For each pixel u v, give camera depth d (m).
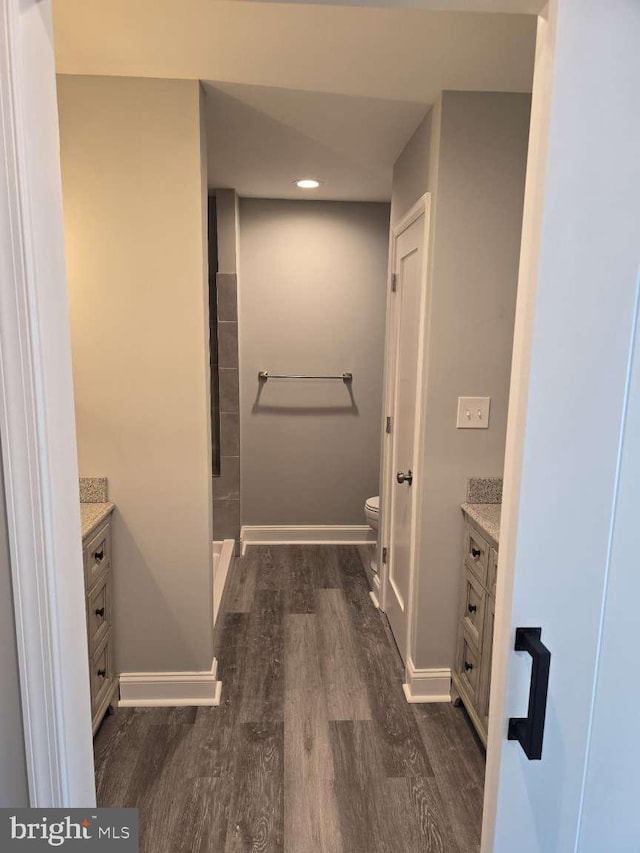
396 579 2.91
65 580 0.86
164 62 1.87
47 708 0.86
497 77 1.94
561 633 0.85
